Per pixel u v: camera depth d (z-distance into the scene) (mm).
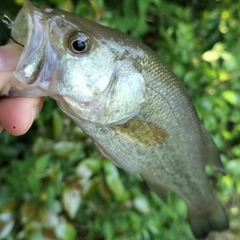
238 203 340
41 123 218
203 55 289
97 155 223
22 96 119
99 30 127
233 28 323
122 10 247
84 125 134
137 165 151
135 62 133
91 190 216
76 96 124
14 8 211
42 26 115
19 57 115
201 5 330
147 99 137
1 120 120
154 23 283
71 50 120
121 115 134
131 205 235
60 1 199
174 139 151
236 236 324
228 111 322
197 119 158
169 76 143
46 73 116
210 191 184
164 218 261
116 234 233
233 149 333
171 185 168
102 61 126
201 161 169
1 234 196
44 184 211
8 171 220
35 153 213
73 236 203
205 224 193
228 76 296
